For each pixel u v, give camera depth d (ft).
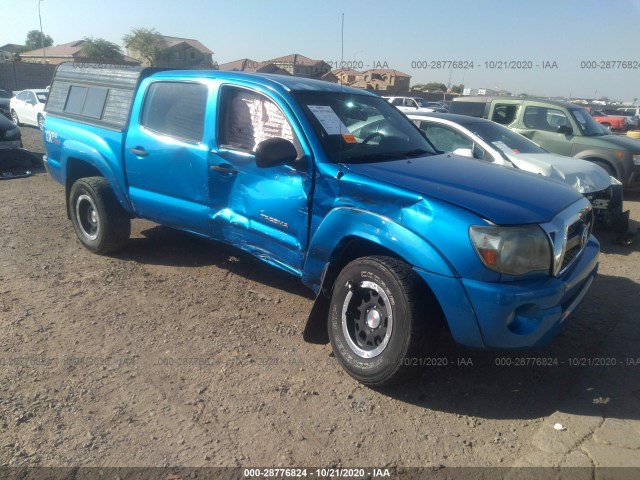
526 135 34.12
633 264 19.75
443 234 10.14
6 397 10.67
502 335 9.98
